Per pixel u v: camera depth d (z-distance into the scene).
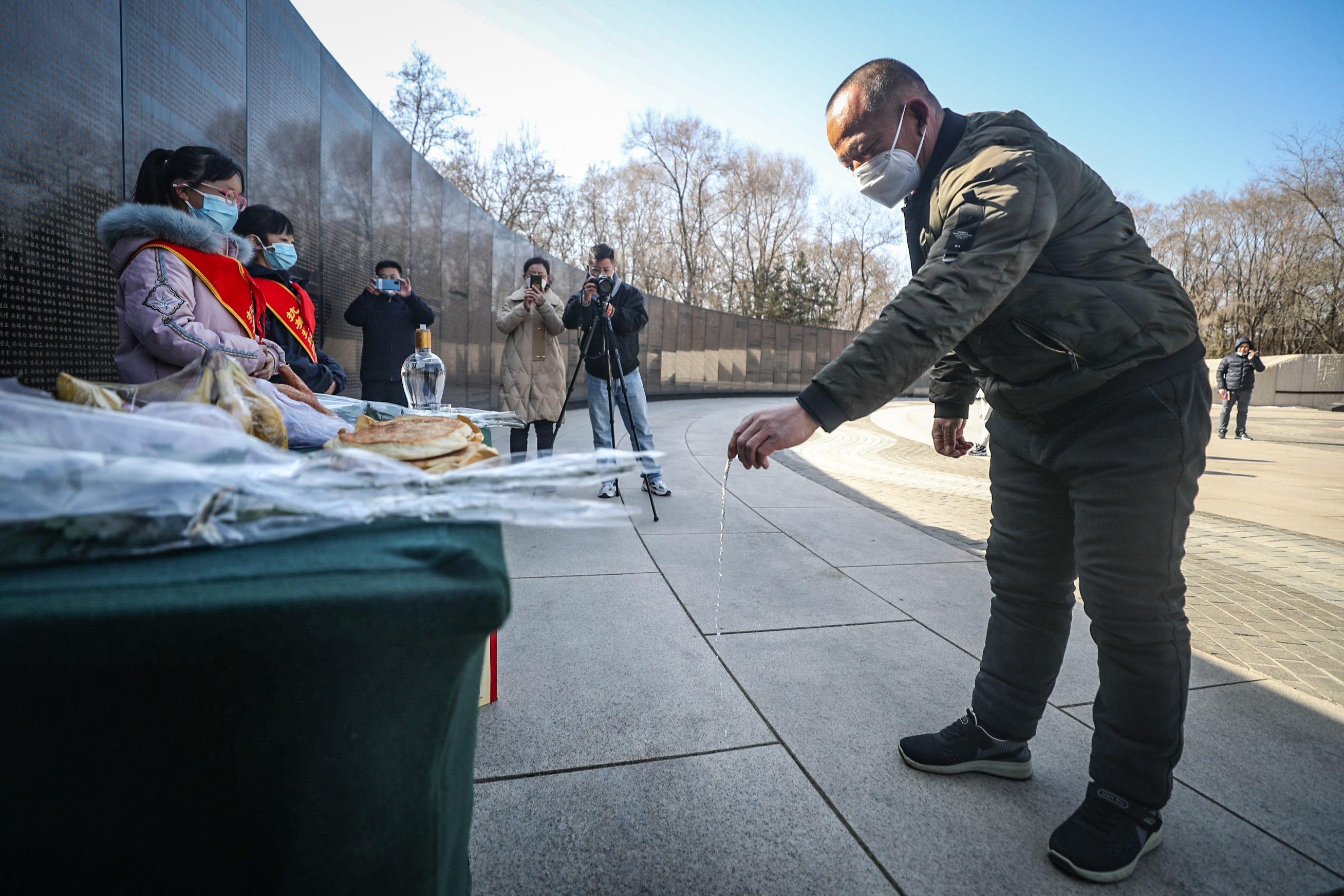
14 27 2.63
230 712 0.56
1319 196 35.00
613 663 2.39
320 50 5.82
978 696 1.84
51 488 0.54
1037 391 1.53
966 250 1.36
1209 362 38.59
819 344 31.61
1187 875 1.49
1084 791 1.78
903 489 6.21
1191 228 41.12
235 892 0.62
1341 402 29.19
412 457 0.83
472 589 0.56
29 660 0.50
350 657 0.56
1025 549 1.75
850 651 2.56
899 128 1.57
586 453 0.77
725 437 9.53
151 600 0.51
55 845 0.57
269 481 0.63
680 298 38.97
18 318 2.69
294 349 3.14
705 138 38.25
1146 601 1.46
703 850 1.51
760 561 3.69
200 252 1.93
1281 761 1.91
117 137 3.24
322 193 5.96
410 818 0.65
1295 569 3.94
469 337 10.73
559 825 1.56
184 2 3.79
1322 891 1.45
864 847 1.54
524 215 28.38
